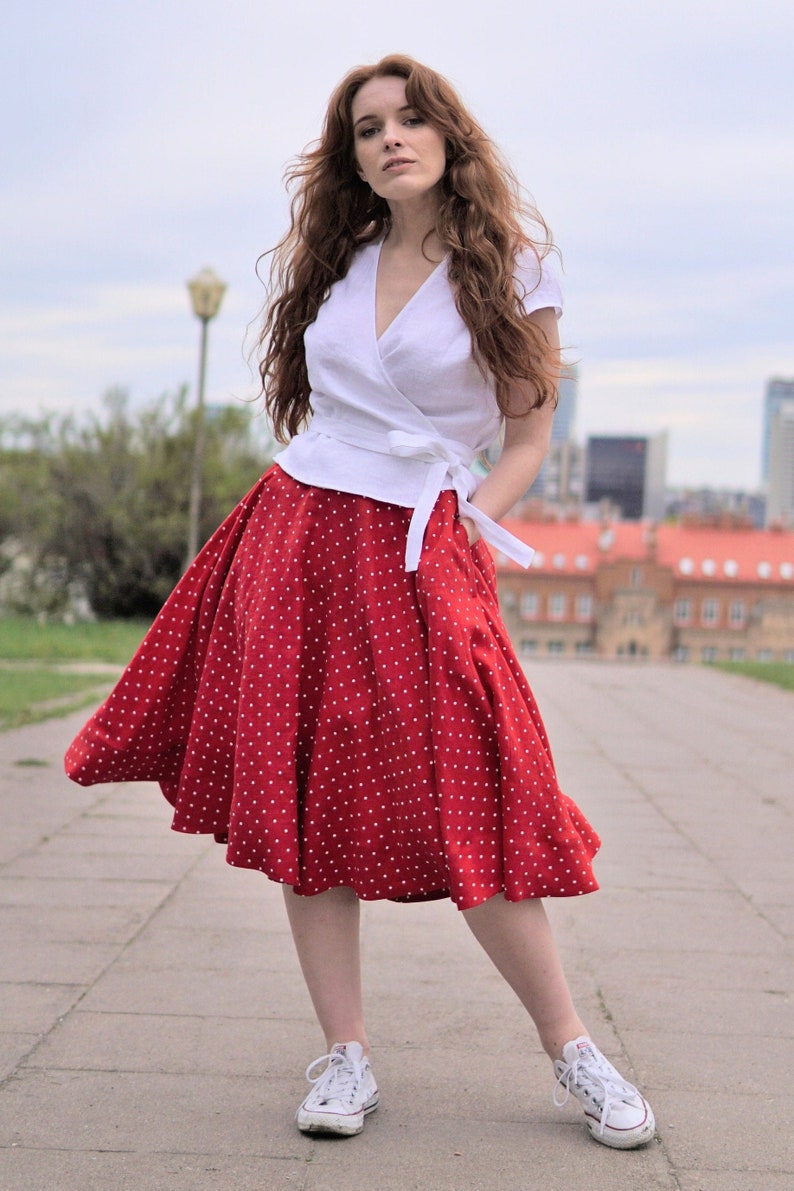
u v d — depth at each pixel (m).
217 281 16.67
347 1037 2.18
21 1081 2.29
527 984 2.11
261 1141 2.05
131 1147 2.02
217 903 3.69
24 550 27.78
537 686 13.32
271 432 2.46
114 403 27.52
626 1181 1.92
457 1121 2.14
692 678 15.28
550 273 2.20
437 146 2.15
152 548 26.86
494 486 2.17
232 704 2.17
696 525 103.00
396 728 2.02
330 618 2.09
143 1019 2.65
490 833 2.01
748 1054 2.51
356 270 2.24
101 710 2.27
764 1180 1.93
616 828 5.11
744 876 4.25
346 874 2.09
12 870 4.10
